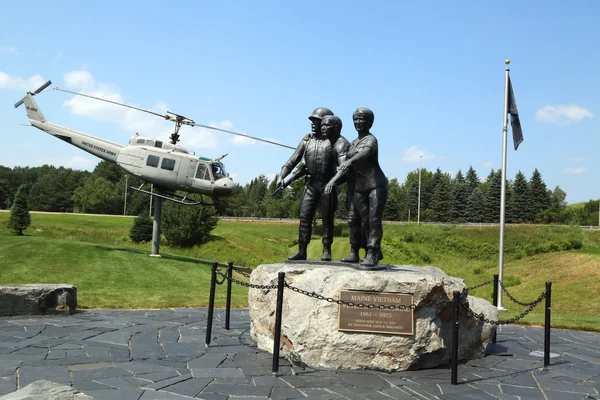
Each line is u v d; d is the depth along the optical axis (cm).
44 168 11775
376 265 762
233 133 2205
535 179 7350
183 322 1009
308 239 842
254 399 544
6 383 565
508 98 1500
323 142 818
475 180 9256
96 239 3322
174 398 535
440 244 3878
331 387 597
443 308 733
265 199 8250
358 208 778
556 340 977
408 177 11388
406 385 619
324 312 691
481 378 668
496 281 967
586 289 2133
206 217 3334
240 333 912
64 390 405
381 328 681
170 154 2231
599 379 685
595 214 7125
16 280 1605
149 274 1862
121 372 629
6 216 4425
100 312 1100
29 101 2267
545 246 3347
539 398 584
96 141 2258
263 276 783
